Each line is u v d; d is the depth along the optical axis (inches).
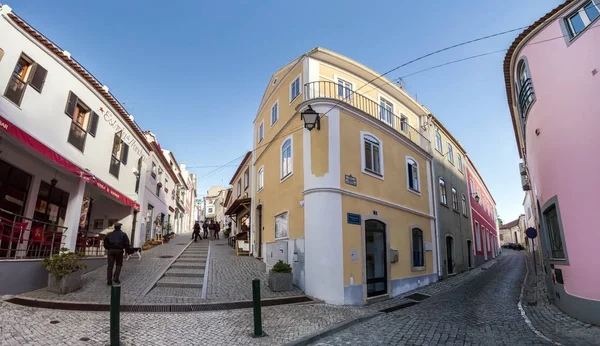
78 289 354.9
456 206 853.8
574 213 318.0
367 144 509.4
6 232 368.2
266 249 558.9
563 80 337.4
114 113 555.8
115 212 650.2
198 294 373.4
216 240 1063.0
